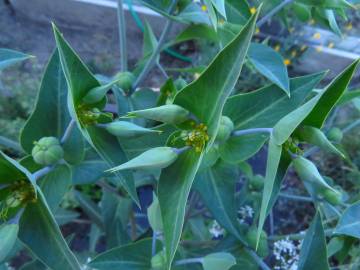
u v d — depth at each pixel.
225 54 0.09
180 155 0.11
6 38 0.40
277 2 0.18
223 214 0.15
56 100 0.13
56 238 0.11
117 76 0.16
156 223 0.14
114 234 0.20
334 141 0.17
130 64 0.41
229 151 0.13
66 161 0.13
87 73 0.12
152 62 0.17
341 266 0.23
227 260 0.13
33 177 0.10
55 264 0.11
